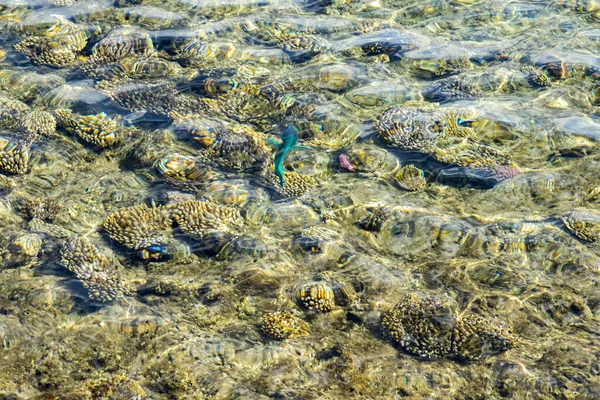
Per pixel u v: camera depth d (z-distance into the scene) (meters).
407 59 8.57
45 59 8.14
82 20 8.99
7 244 5.46
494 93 7.92
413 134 7.11
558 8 9.86
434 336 4.75
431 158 6.83
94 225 5.80
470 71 8.34
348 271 5.42
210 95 7.67
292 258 5.55
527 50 8.78
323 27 9.27
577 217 5.99
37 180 6.32
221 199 6.18
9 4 9.25
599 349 4.62
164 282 5.23
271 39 8.92
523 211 6.14
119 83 7.79
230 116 7.39
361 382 4.39
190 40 8.71
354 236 5.85
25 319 4.72
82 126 7.00
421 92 7.91
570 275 5.38
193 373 4.38
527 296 5.16
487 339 4.72
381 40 8.96
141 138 6.92
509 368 4.48
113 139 6.89
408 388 4.36
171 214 5.91
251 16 9.45
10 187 6.18
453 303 5.07
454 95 7.85
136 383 4.27
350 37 9.05
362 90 7.88
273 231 5.85
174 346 4.58
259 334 4.78
